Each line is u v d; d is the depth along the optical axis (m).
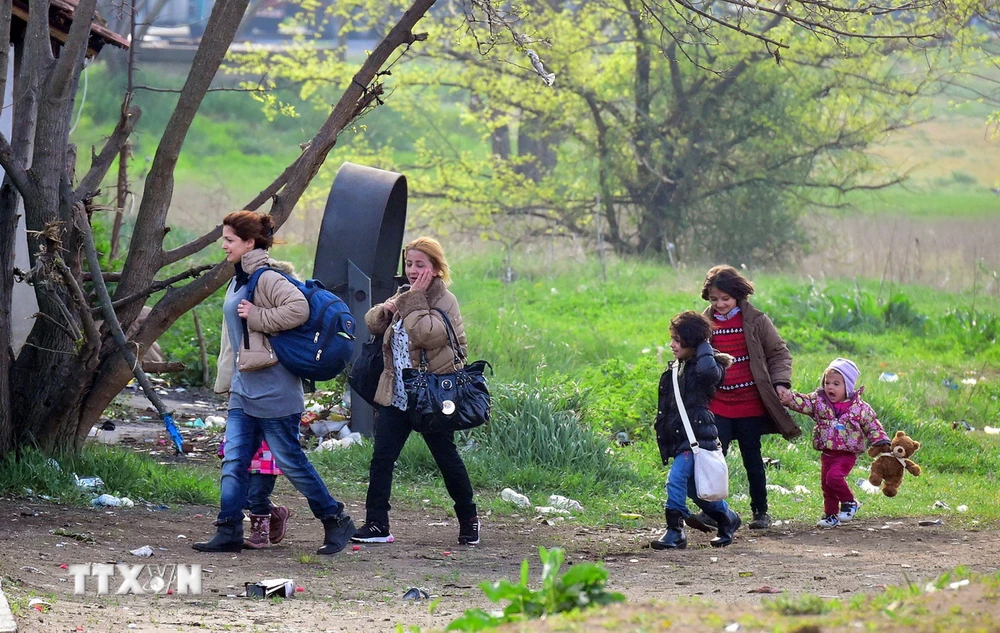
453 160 105.75
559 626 13.02
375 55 31.56
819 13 37.19
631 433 43.75
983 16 49.03
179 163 156.12
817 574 22.47
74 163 30.25
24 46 31.12
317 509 24.91
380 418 26.64
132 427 41.91
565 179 106.50
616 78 101.25
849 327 68.50
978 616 12.83
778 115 98.62
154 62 148.62
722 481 26.66
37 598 17.97
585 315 69.94
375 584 21.75
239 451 24.44
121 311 30.36
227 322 24.30
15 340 43.56
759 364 30.47
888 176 114.19
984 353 64.06
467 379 25.81
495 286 79.44
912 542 28.33
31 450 29.38
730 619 13.37
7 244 30.12
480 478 36.53
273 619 17.52
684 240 102.56
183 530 26.80
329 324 23.73
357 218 39.28
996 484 40.16
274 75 99.62
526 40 35.06
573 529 31.14
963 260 95.94
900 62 93.25
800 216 105.19
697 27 38.78
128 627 16.28
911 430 45.94
